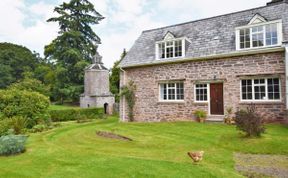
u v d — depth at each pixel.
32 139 14.12
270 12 17.27
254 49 16.28
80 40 46.47
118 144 12.52
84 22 47.34
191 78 19.16
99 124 23.34
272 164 8.48
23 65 67.00
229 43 17.67
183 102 19.52
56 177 7.31
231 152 10.09
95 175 7.30
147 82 21.64
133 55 23.05
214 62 18.06
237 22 18.48
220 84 17.98
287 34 15.53
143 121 21.78
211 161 8.87
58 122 25.09
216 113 18.08
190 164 8.17
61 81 45.53
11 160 9.43
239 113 12.00
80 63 43.72
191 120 19.08
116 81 45.81
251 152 9.94
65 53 44.44
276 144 10.37
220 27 19.20
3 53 64.19
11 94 19.09
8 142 10.34
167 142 12.16
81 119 27.72
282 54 15.38
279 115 15.47
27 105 19.25
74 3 46.75
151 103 21.33
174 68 20.08
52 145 12.19
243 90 16.94
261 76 16.08
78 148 11.66
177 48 20.11
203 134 13.38
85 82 39.62
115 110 38.66
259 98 16.33
